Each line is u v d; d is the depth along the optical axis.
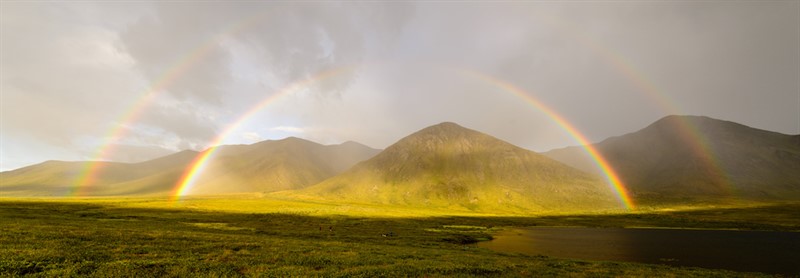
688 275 35.97
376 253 41.28
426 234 81.06
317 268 31.30
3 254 28.86
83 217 80.69
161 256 32.66
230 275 27.39
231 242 43.78
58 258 28.97
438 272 31.61
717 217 153.88
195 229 64.94
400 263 34.88
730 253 61.16
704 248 67.56
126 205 138.50
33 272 25.53
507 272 33.38
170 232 51.34
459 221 135.62
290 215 127.31
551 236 89.56
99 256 30.92
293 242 48.50
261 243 44.50
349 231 79.50
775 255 59.00
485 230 102.88
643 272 36.56
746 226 120.88
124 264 28.59
